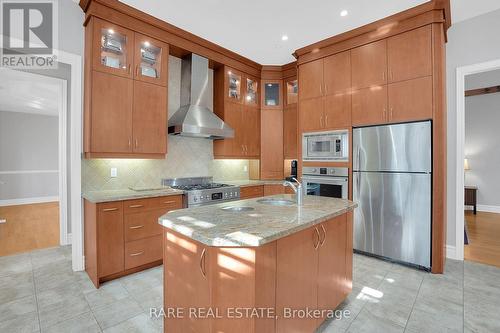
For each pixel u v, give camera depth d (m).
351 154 3.34
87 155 2.72
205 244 1.26
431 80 2.74
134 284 2.53
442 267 2.75
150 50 3.22
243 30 3.34
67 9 2.70
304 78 3.81
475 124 6.11
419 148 2.81
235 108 4.28
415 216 2.84
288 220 1.55
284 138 4.76
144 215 2.78
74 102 2.76
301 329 1.58
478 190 6.09
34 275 2.72
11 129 6.61
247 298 1.22
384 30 3.04
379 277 2.67
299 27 3.24
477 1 2.75
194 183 3.97
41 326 1.89
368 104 3.19
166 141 3.24
